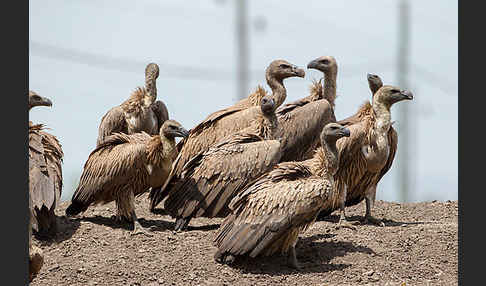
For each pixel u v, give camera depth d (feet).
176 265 46.96
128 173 51.42
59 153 53.06
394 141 55.11
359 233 52.54
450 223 56.08
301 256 48.80
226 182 51.47
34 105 52.54
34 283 44.86
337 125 47.11
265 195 45.88
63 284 44.83
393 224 56.18
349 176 53.57
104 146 53.06
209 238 50.90
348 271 46.50
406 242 50.70
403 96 52.80
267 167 51.19
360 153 53.16
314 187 45.70
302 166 47.62
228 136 53.67
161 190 55.62
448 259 48.39
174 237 50.98
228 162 51.60
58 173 52.11
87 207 54.13
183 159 56.34
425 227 54.03
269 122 53.01
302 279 45.52
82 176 53.16
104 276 45.78
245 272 46.29
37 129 52.47
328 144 47.47
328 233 52.54
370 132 53.26
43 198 48.83
